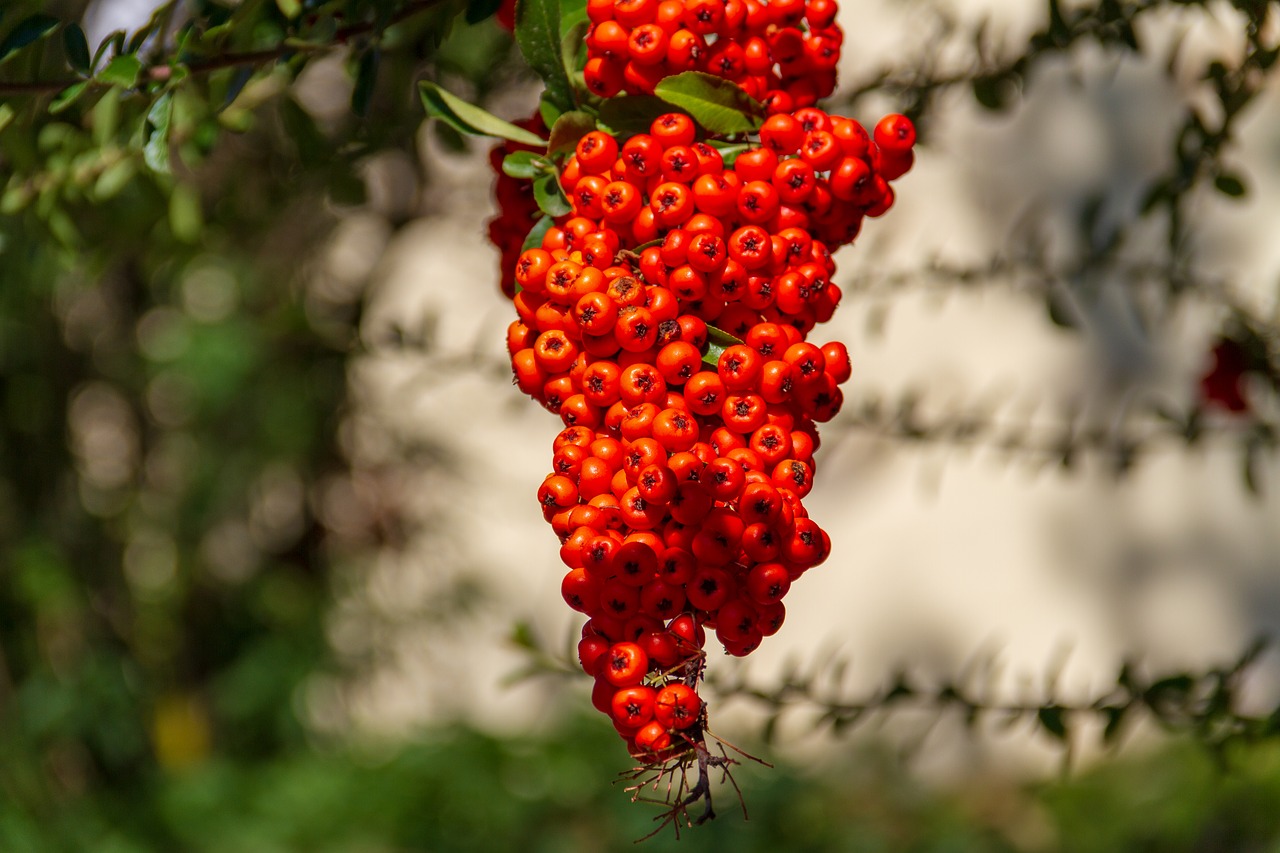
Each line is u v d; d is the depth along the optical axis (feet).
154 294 17.35
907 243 21.01
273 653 20.53
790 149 4.89
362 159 8.96
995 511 26.22
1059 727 7.28
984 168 24.61
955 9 9.65
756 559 4.37
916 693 7.63
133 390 18.66
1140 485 25.76
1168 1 7.66
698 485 4.33
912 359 25.25
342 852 19.86
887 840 21.63
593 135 4.86
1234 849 19.99
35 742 17.69
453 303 21.45
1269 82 7.68
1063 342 24.93
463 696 25.27
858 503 26.55
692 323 4.60
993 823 23.40
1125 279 9.93
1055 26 7.92
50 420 18.01
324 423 20.27
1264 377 9.50
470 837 20.68
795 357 4.55
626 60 5.11
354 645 21.72
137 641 19.75
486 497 23.95
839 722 7.70
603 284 4.56
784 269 4.79
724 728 23.18
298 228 17.47
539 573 25.46
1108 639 25.88
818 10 5.31
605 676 4.46
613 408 4.55
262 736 21.61
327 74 12.85
